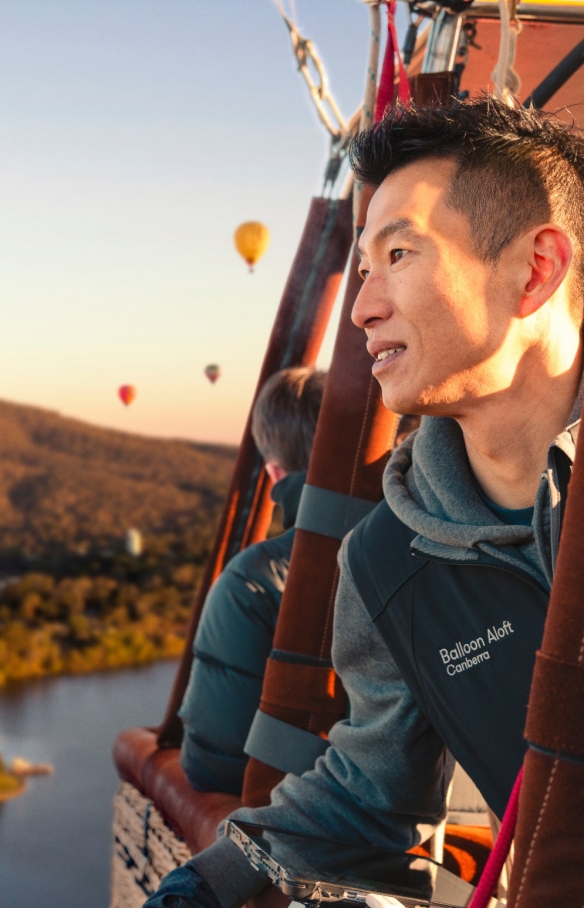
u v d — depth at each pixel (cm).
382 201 85
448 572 92
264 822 105
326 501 140
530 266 81
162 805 171
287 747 138
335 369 142
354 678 107
